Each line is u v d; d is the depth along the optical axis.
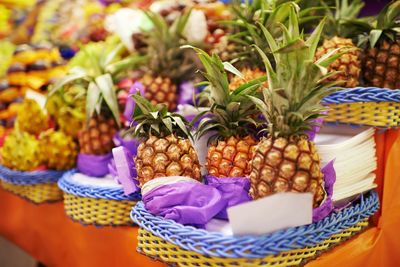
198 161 0.67
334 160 0.64
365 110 0.71
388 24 0.75
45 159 0.98
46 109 1.05
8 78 1.24
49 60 1.23
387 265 0.75
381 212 0.74
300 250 0.57
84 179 0.86
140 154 0.65
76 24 1.46
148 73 0.96
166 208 0.60
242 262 0.53
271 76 0.57
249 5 0.85
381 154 0.74
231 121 0.66
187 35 1.01
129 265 0.78
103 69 0.96
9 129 1.21
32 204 1.04
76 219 0.81
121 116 0.94
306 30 0.87
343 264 0.65
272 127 0.58
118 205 0.77
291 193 0.53
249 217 0.53
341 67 0.72
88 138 0.89
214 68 0.63
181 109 0.79
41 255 1.04
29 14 1.67
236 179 0.61
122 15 1.14
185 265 0.57
